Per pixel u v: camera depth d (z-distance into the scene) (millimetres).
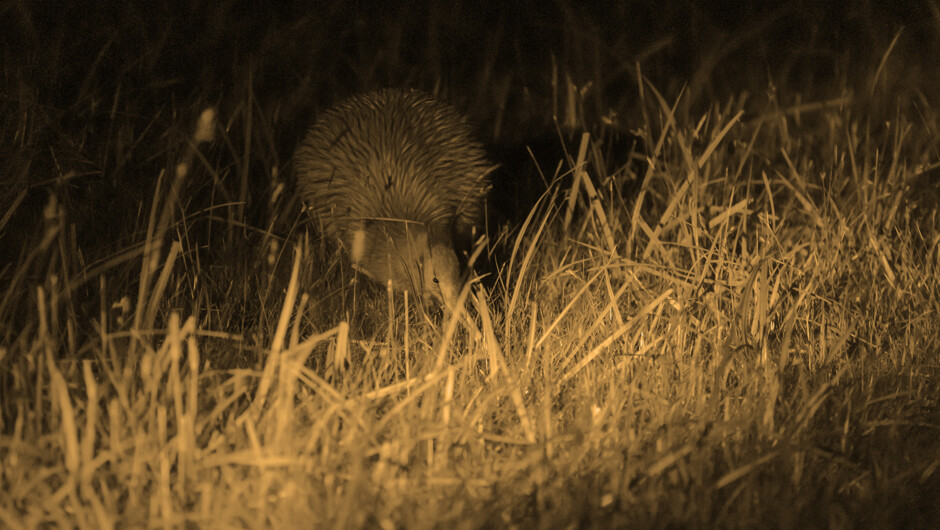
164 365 5906
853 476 6316
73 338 6570
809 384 7414
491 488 5703
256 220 10820
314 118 14547
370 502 5336
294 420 6051
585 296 8531
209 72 14430
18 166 9016
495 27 18719
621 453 6066
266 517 5324
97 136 10945
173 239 8742
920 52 18781
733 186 9492
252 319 8211
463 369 7148
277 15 17141
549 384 6918
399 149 10125
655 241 8492
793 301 8383
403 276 9141
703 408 6832
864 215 9578
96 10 14234
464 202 10430
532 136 14070
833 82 17625
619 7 19953
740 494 5832
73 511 5242
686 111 12391
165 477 5332
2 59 11805
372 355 7316
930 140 12211
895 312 8586
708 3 20391
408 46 17562
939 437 6926
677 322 7520
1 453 5727
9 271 7777
